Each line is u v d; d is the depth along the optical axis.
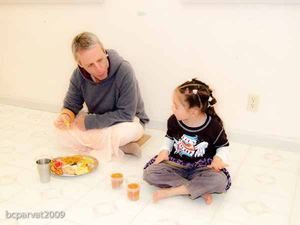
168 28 2.22
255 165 1.90
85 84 1.96
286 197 1.58
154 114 2.45
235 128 2.22
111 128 1.91
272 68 2.03
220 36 2.10
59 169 1.72
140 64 2.38
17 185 1.64
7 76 2.92
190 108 1.48
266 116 2.12
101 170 1.80
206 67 2.19
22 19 2.67
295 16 1.90
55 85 2.75
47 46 2.66
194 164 1.59
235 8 2.01
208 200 1.51
